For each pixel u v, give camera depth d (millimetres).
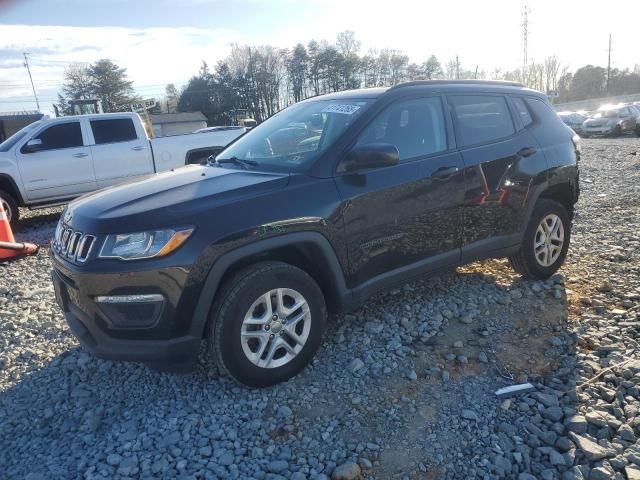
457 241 4031
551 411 2938
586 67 78812
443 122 4012
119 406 3182
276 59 64812
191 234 2893
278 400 3125
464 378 3314
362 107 3729
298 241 3178
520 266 4668
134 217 2920
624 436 2721
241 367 3059
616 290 4512
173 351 2932
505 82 4664
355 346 3695
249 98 65500
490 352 3594
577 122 30547
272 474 2553
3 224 6879
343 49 64250
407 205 3662
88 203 3342
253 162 3820
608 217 7258
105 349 2934
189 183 3408
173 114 61438
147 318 2896
